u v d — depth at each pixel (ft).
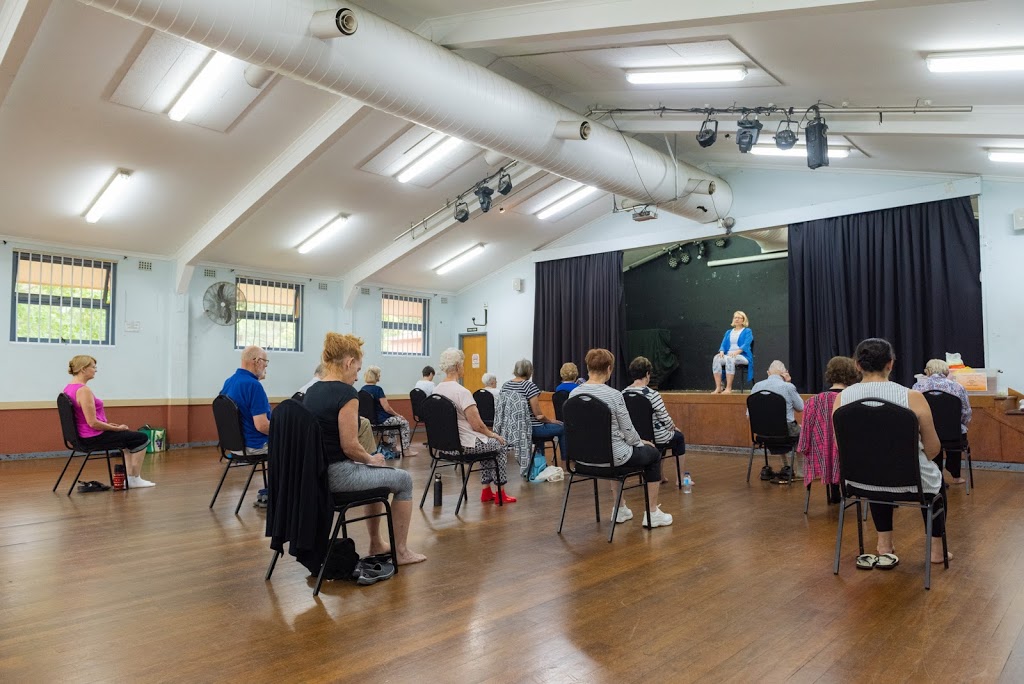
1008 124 16.96
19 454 25.89
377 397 24.45
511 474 20.61
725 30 14.79
